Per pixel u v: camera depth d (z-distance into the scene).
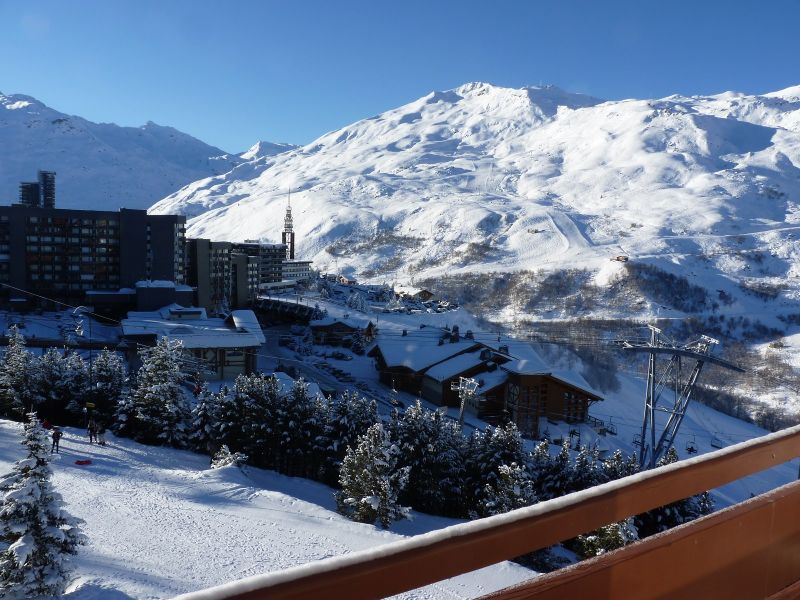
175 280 107.81
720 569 1.83
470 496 36.75
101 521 24.98
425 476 35.75
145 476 32.66
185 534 24.42
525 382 65.75
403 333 93.69
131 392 44.25
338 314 119.31
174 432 41.75
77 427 45.78
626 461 36.72
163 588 19.02
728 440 80.12
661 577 1.68
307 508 29.38
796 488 2.12
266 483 37.38
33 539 16.92
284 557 23.00
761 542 1.96
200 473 33.75
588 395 70.50
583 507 1.59
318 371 83.81
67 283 102.62
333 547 24.61
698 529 1.81
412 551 1.28
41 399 45.50
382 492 30.52
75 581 18.56
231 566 21.67
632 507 1.71
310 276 174.38
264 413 40.47
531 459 37.50
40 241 100.56
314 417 40.47
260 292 140.75
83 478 30.89
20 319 93.31
